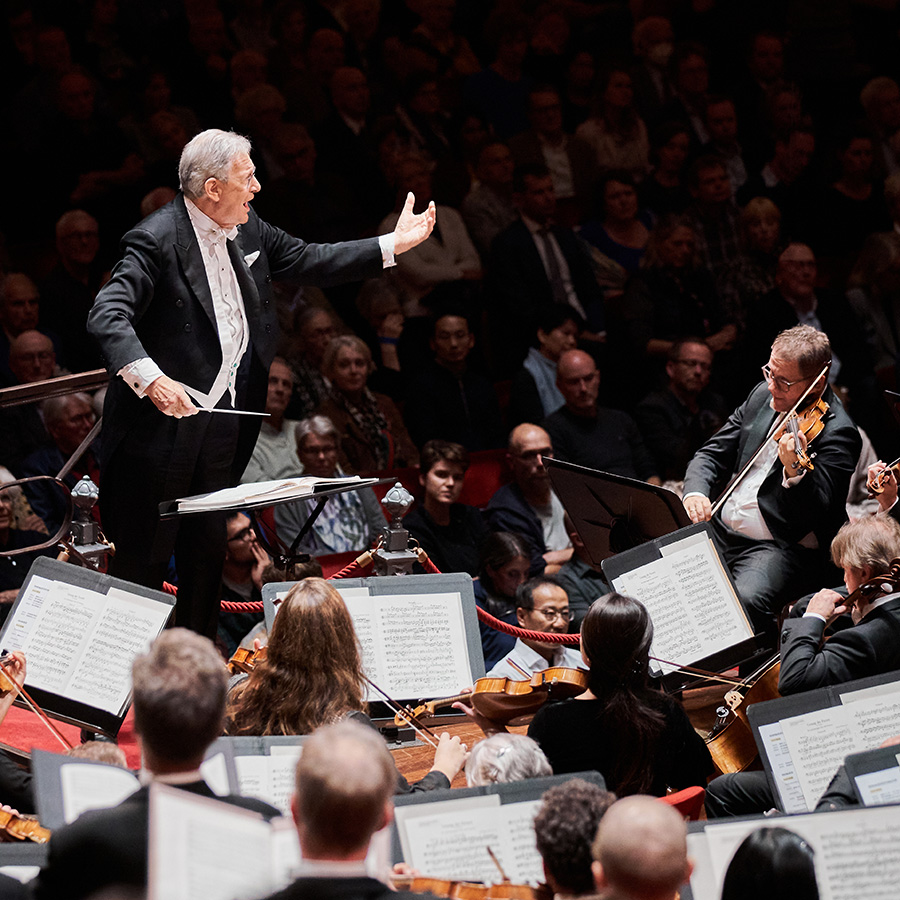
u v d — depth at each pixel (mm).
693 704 12633
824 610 10438
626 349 23719
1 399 11539
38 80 23047
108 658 9695
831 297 24641
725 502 13164
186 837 5328
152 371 9594
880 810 7188
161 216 10344
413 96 26250
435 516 17875
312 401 20453
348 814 5484
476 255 24344
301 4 25734
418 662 10602
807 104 30172
